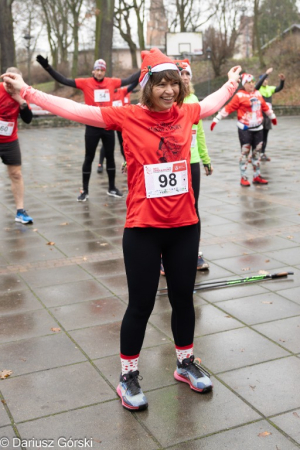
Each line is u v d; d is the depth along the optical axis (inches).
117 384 125.6
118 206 319.3
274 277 193.3
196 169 180.2
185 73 177.3
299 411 113.2
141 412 114.2
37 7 1790.1
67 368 133.2
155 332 152.0
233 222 275.3
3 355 140.3
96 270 207.8
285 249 228.2
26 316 165.2
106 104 318.7
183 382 125.9
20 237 257.1
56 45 1911.9
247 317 161.0
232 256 221.0
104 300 177.2
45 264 216.2
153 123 109.8
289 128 813.9
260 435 105.4
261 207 306.0
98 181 407.5
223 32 1614.2
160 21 1883.6
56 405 117.3
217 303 172.2
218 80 1432.1
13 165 277.0
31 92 112.0
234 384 124.3
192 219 113.9
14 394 121.8
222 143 655.1
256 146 363.9
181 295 118.7
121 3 1654.8
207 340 146.6
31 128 949.8
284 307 167.9
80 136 794.8
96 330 154.5
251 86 352.5
